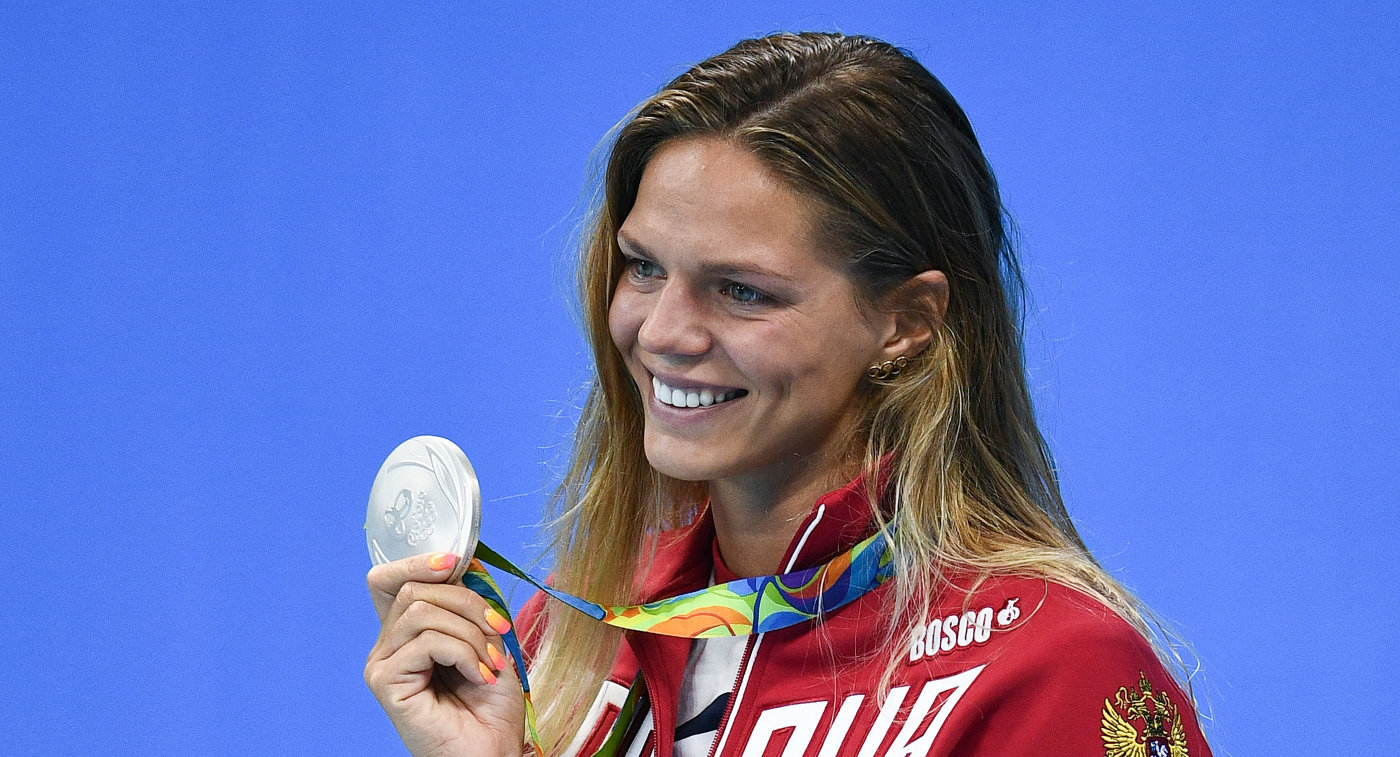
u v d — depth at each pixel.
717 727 6.36
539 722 7.06
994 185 6.56
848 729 5.98
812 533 6.15
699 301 5.88
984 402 6.38
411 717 6.32
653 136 6.03
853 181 5.85
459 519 6.34
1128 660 5.71
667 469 6.07
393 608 6.38
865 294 5.97
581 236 6.84
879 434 6.23
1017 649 5.77
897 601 6.06
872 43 6.27
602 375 6.92
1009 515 6.40
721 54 6.17
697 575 6.79
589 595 7.15
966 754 5.78
